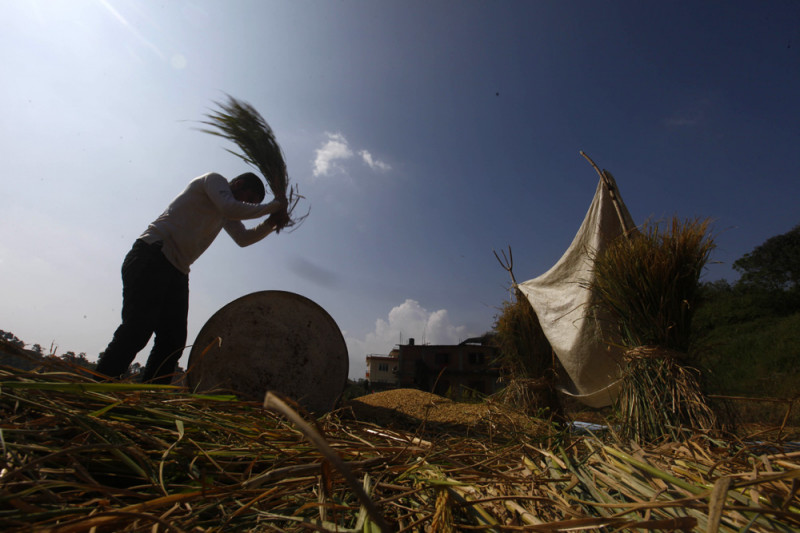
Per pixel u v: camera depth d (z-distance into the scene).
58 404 1.44
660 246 2.94
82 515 1.01
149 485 1.19
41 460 1.05
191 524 1.05
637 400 2.70
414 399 4.79
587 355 3.85
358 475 1.43
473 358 33.16
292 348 3.89
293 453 1.52
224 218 4.06
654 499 1.27
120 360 3.25
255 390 3.68
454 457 1.74
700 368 2.68
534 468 1.65
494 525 1.09
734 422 2.51
